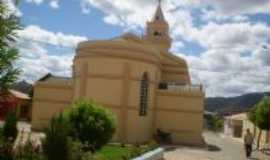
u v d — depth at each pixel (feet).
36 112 136.05
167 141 123.65
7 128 65.98
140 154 65.16
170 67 149.69
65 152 40.11
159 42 168.45
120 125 111.65
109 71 112.47
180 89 131.13
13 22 27.55
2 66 27.50
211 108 415.03
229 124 224.12
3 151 46.44
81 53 116.26
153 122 128.88
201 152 102.99
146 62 117.08
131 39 137.59
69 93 134.72
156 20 170.40
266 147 135.95
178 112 128.77
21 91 193.06
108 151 79.30
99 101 112.16
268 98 123.54
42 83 136.56
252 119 136.67
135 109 114.62
